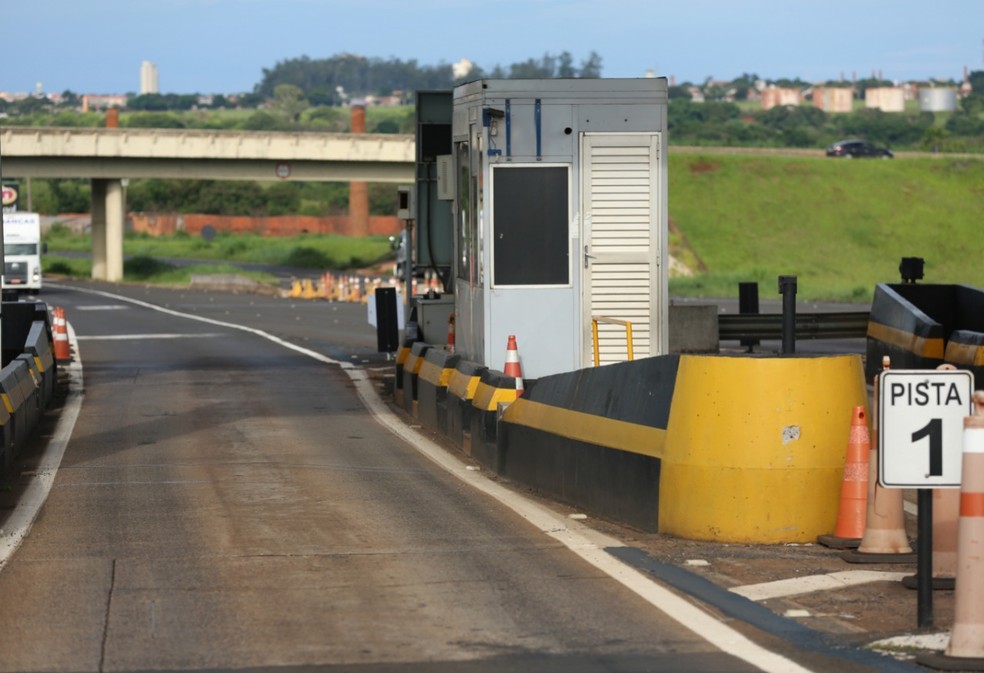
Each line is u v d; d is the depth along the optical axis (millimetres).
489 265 29516
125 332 68625
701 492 19859
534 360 29688
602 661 14039
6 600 16609
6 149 132125
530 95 29375
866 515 19047
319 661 14047
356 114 198375
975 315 43750
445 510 22828
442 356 33062
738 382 19688
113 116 193875
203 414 36844
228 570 18219
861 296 101375
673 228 161250
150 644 14672
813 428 19656
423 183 39688
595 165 29641
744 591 17016
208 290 122688
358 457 29297
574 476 23094
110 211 148625
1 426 26281
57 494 24516
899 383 14383
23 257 113188
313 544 19938
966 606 13859
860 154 188000
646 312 29859
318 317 80812
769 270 151625
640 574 17906
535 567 18375
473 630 15234
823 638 14922
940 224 167625
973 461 13797
